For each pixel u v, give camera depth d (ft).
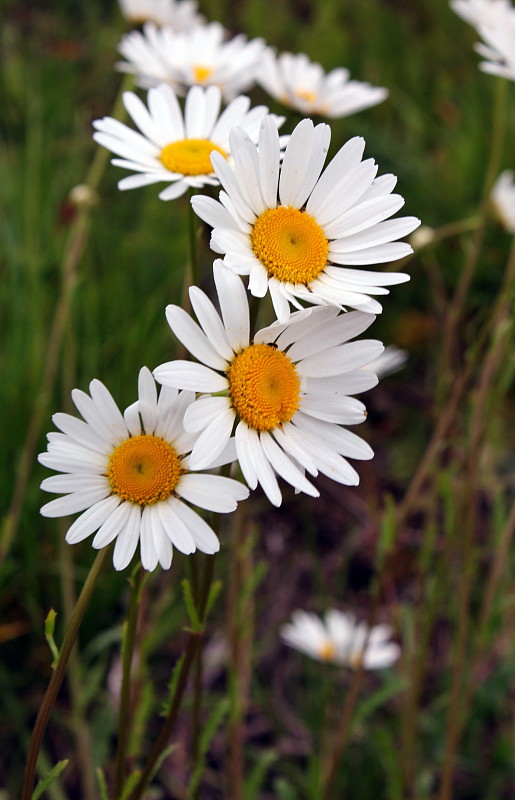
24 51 3.50
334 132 3.07
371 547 2.42
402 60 3.65
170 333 2.20
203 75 1.72
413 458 2.61
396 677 1.86
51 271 2.32
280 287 1.19
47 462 1.19
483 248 2.80
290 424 1.21
